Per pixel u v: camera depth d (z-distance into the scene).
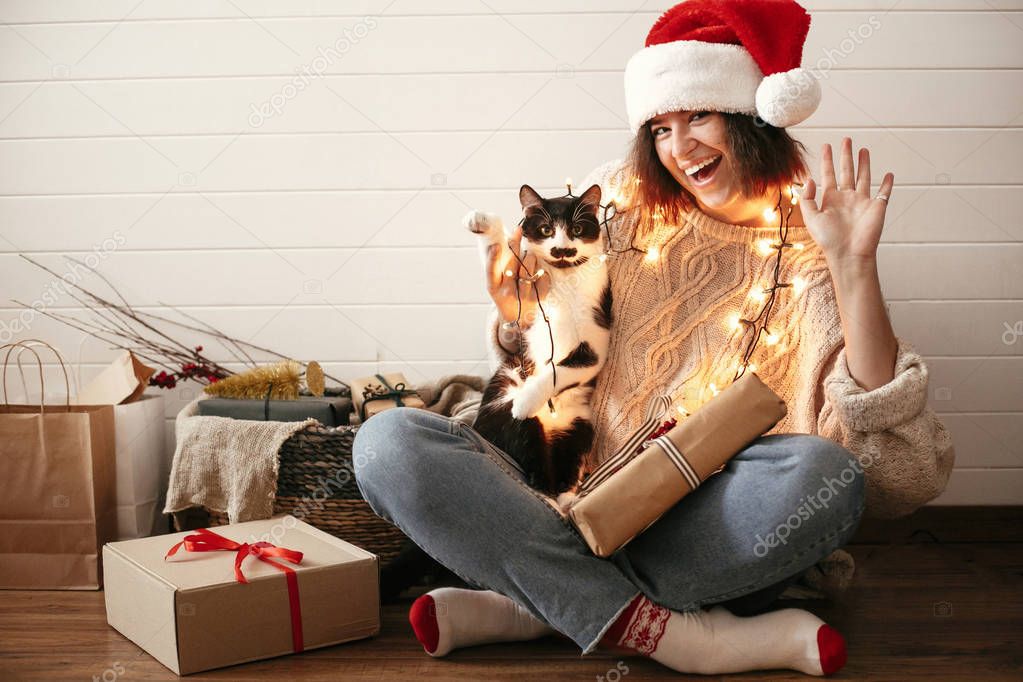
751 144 1.62
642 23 2.29
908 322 2.31
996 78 2.25
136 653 1.60
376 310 2.38
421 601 1.54
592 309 1.67
